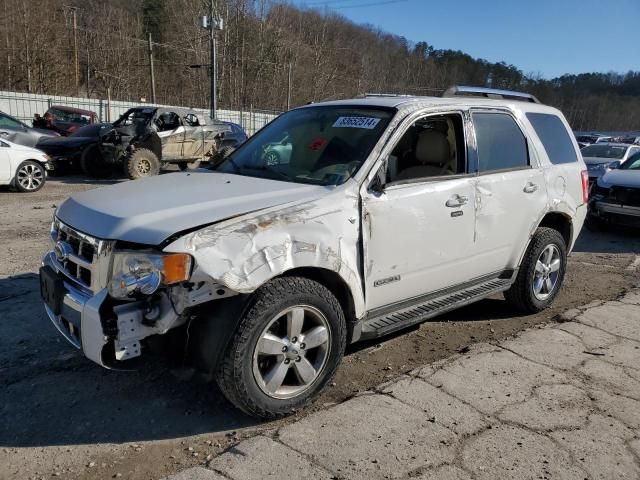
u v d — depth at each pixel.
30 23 45.56
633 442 3.13
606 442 3.12
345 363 4.09
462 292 4.45
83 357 4.02
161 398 3.50
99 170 15.38
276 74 48.44
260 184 3.60
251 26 47.38
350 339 3.57
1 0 44.94
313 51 51.28
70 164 15.37
